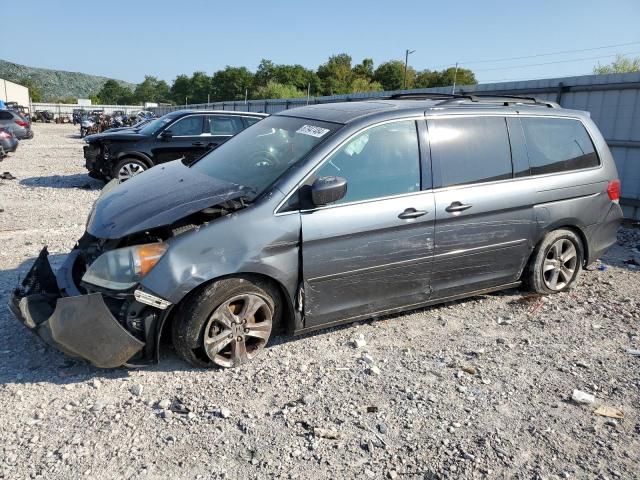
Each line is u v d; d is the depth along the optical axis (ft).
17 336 13.35
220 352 12.32
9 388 11.16
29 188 37.09
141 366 11.54
